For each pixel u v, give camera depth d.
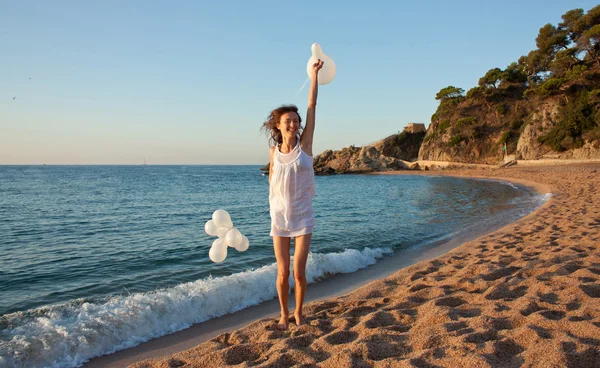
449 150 69.56
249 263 7.71
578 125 49.34
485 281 4.50
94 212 17.41
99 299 5.49
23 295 5.95
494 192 24.89
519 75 71.69
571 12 64.00
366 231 11.30
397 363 2.53
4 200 23.41
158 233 11.68
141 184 43.34
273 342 3.20
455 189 29.56
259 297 5.39
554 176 30.48
